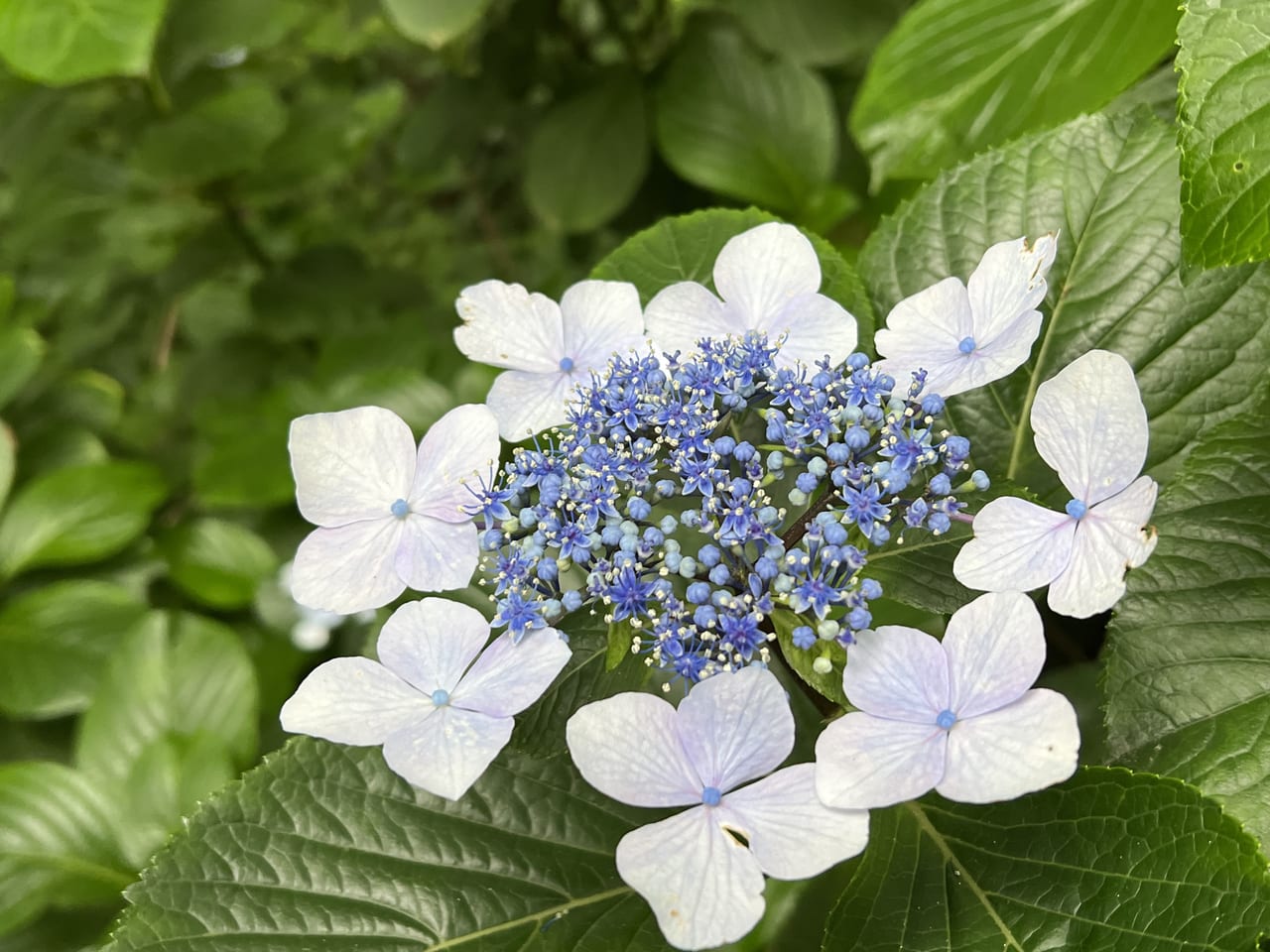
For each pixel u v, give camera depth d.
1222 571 0.24
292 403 0.49
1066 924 0.21
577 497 0.21
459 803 0.25
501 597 0.22
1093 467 0.20
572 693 0.22
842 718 0.20
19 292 0.66
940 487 0.21
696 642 0.21
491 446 0.23
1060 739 0.19
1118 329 0.26
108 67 0.38
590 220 0.51
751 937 0.29
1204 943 0.20
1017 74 0.32
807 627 0.20
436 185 0.74
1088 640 0.33
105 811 0.35
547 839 0.25
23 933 0.36
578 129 0.51
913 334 0.24
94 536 0.45
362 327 0.51
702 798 0.20
